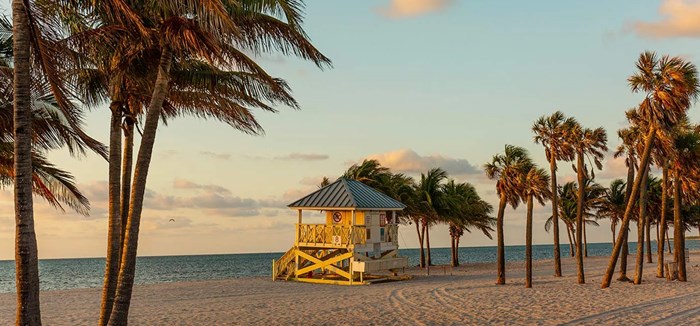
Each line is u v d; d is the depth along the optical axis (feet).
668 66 78.13
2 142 47.55
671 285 85.87
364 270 99.45
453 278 115.55
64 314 65.98
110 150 37.40
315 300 76.64
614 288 82.79
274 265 112.37
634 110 88.84
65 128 42.22
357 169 150.00
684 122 94.73
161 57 33.71
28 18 27.35
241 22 33.73
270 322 58.13
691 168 96.17
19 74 25.95
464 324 54.60
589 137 93.09
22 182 25.72
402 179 154.61
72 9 31.58
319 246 105.70
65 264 456.86
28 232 25.76
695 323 51.78
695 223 206.59
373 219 107.76
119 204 37.19
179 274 235.40
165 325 57.00
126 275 31.91
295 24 32.53
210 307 70.64
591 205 195.21
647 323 52.34
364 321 57.77
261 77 35.53
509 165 89.81
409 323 55.93
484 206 188.44
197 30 30.96
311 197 109.60
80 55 34.65
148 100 41.16
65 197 52.11
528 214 88.07
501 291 82.02
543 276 113.60
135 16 30.53
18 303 25.46
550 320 55.26
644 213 89.51
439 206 156.76
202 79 38.47
